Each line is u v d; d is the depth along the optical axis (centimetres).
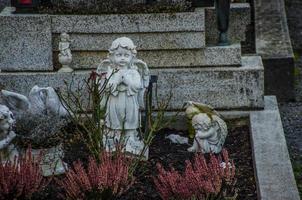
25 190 934
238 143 1153
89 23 1223
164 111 1137
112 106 1071
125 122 1074
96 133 1005
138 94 1098
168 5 1234
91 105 1205
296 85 1487
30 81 1222
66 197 957
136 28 1221
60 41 1221
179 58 1234
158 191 966
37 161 969
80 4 1242
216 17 1254
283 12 1670
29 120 1045
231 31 1297
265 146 1102
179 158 1097
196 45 1224
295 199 957
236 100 1223
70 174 930
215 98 1222
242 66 1233
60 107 1116
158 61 1236
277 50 1461
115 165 934
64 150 1097
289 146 1233
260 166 1044
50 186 1006
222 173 933
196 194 916
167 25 1219
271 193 973
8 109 1025
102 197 920
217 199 926
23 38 1230
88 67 1241
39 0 1265
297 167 1158
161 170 949
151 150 1124
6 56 1237
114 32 1223
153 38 1227
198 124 1101
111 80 1066
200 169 930
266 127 1165
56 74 1218
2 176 925
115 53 1079
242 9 1291
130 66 1086
